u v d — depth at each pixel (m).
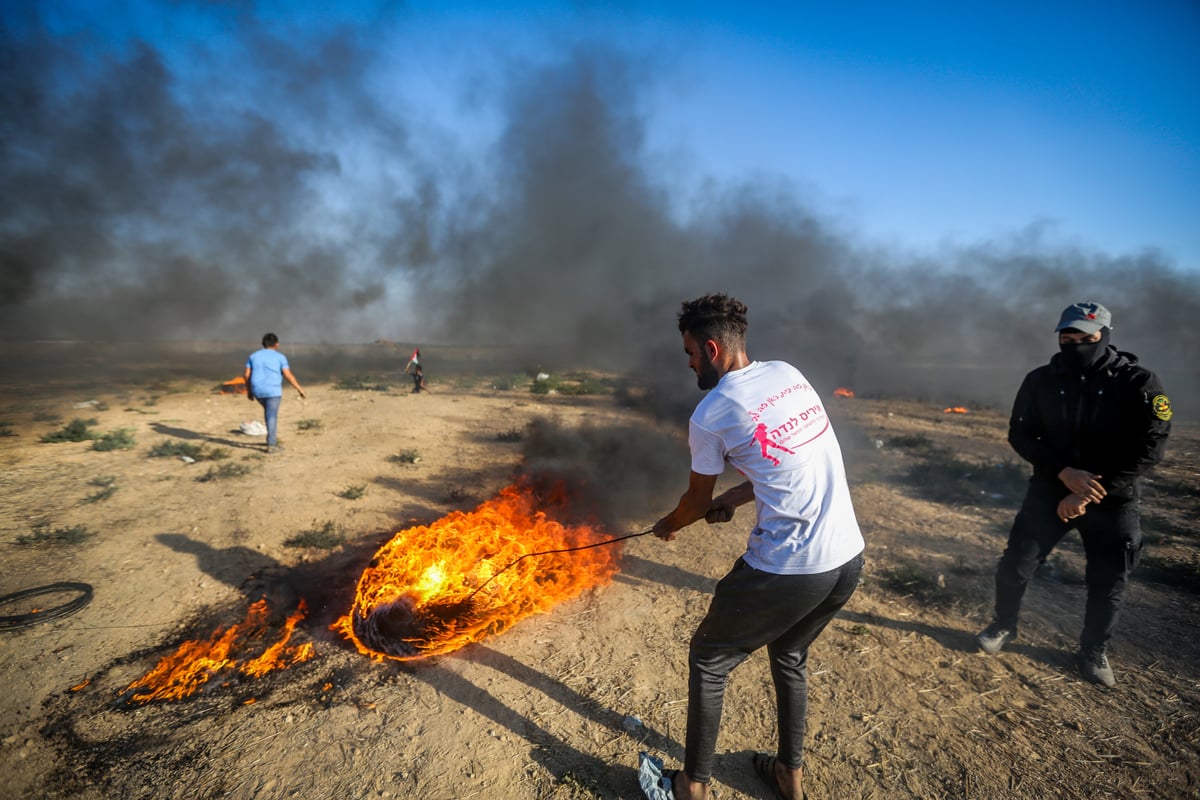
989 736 2.79
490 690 3.10
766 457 2.06
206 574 4.41
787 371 2.21
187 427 10.21
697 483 2.19
